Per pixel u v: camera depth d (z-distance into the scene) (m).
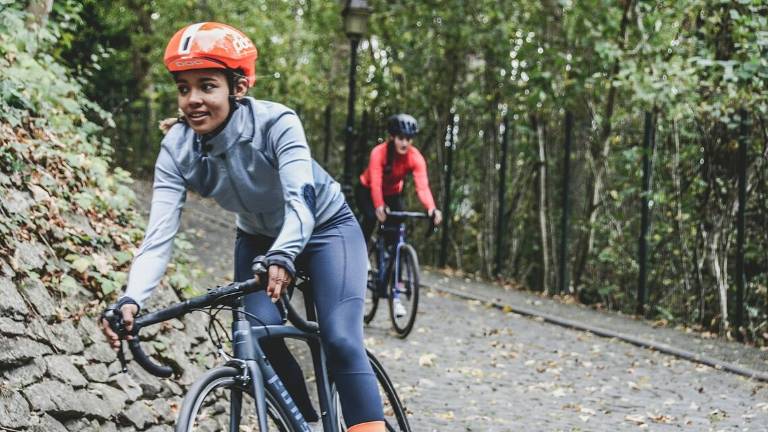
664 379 7.10
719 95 9.63
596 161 12.47
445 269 14.59
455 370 7.07
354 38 13.65
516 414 5.84
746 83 9.34
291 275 2.85
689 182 10.77
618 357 7.94
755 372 7.33
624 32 11.66
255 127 3.07
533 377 7.00
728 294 10.28
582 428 5.54
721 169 10.12
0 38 6.89
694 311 10.52
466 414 5.79
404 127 7.88
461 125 15.01
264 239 3.45
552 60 12.90
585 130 12.67
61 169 6.34
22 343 4.00
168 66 2.95
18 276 4.45
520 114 13.49
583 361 7.69
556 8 13.23
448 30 14.06
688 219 10.75
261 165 3.11
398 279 8.23
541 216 13.21
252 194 3.19
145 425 4.46
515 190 14.10
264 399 2.94
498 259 13.73
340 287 3.20
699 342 8.77
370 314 8.68
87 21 10.41
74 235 5.51
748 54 9.20
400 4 14.56
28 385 3.86
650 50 10.70
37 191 5.55
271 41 20.69
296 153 3.05
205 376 2.82
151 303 5.63
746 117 9.45
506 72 13.95
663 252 11.34
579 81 12.09
